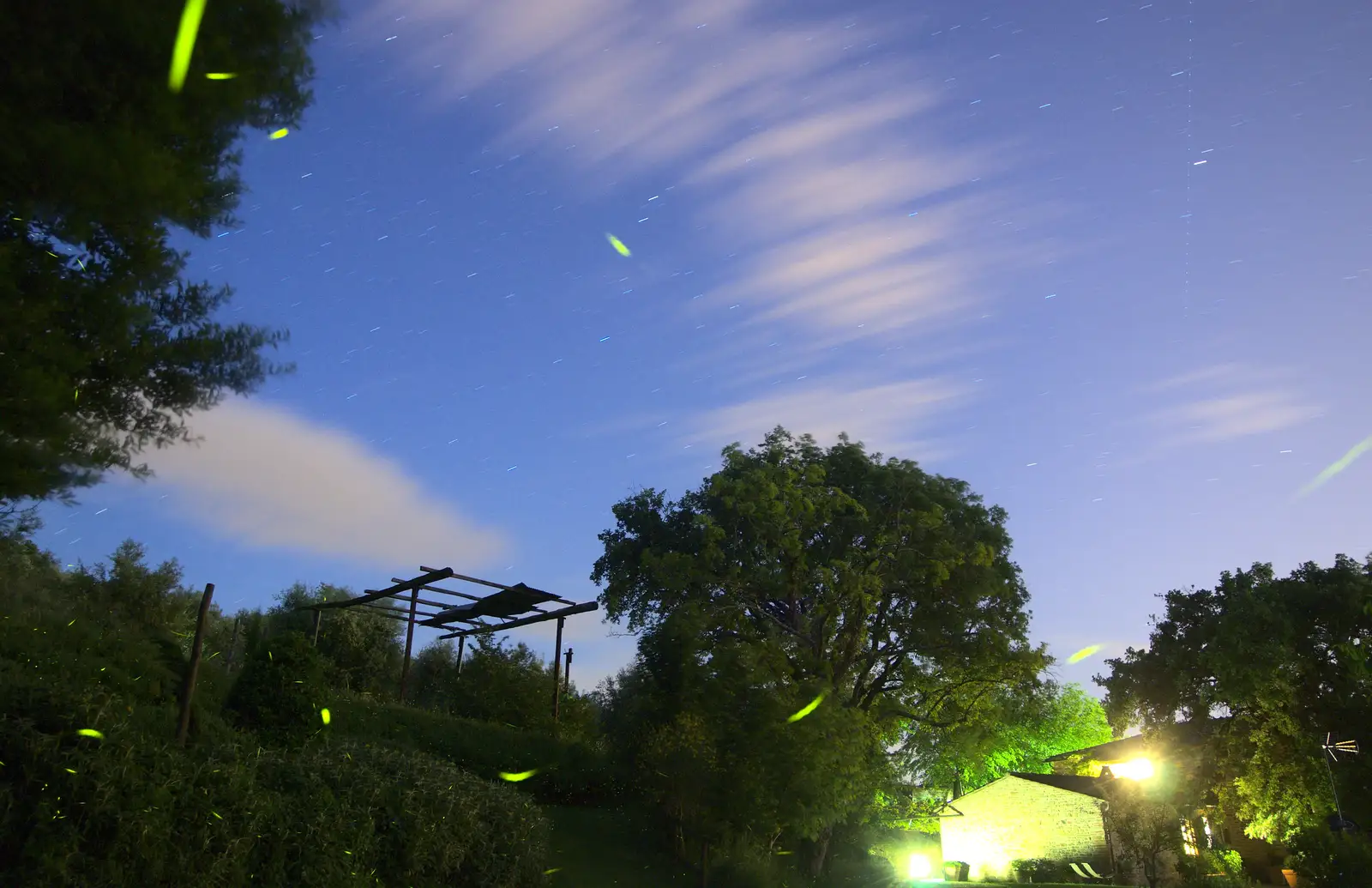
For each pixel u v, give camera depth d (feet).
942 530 98.12
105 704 25.77
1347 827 86.53
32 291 25.68
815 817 60.29
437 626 97.25
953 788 128.47
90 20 24.40
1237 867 93.15
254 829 26.96
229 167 31.01
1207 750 104.22
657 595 96.53
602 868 50.44
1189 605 111.24
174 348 30.60
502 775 43.62
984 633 94.63
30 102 24.44
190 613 68.44
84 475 27.40
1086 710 180.34
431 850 34.76
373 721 61.52
